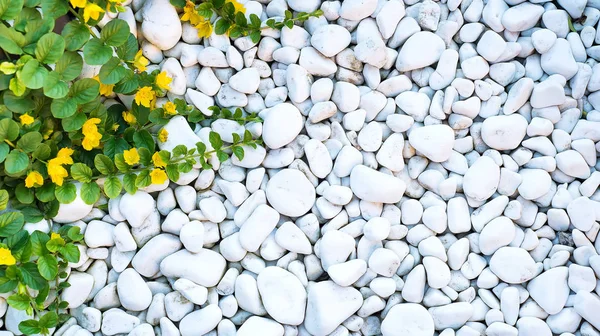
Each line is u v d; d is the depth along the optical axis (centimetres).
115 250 62
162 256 62
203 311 61
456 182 64
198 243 62
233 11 63
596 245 63
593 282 61
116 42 59
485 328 62
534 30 65
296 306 61
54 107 57
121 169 60
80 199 61
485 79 65
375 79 65
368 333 62
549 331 61
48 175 60
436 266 62
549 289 61
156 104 64
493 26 65
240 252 62
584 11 65
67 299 60
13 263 56
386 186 62
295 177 63
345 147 64
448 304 62
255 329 60
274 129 62
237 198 63
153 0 62
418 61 64
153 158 60
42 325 58
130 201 61
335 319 60
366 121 65
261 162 64
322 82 64
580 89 64
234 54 64
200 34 63
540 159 64
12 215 58
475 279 63
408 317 61
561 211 63
